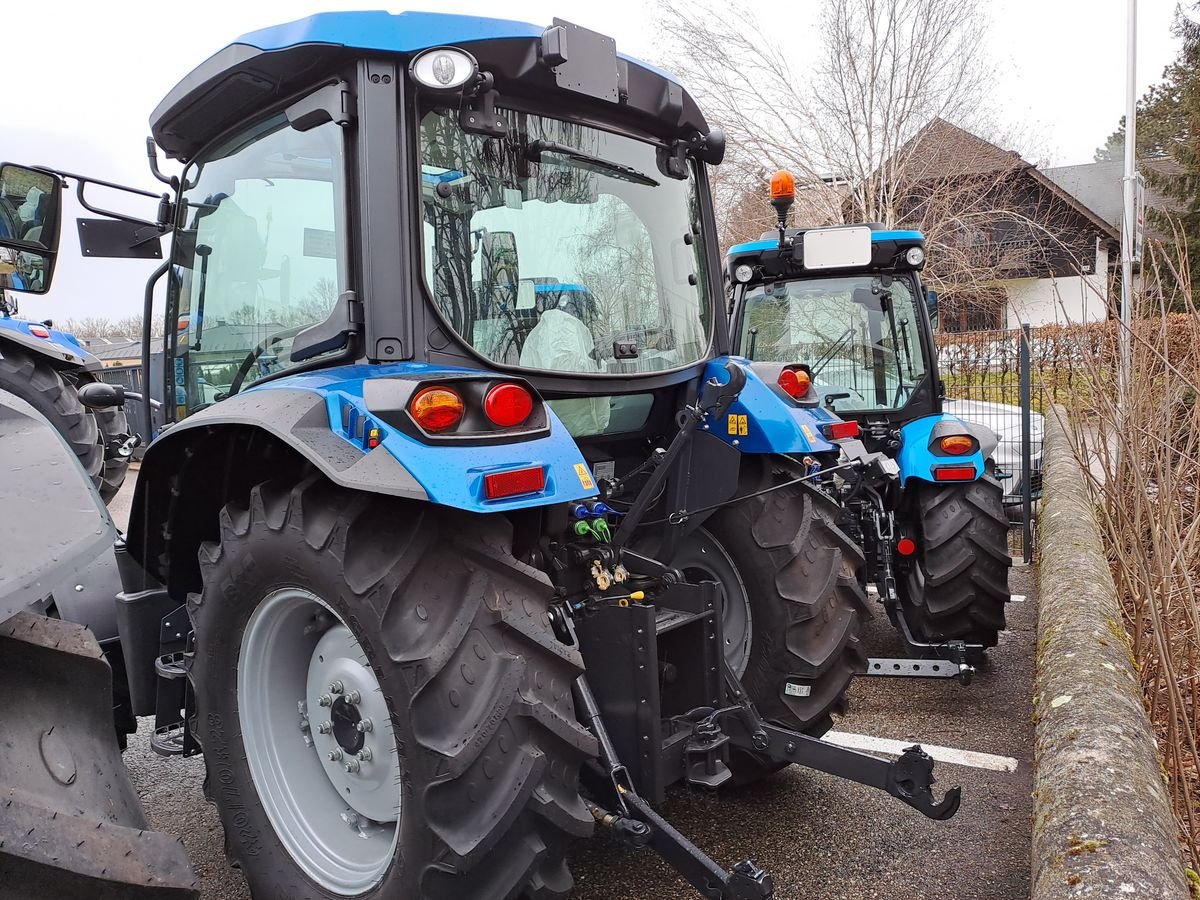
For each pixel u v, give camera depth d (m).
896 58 16.62
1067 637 2.76
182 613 2.89
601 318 2.65
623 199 2.73
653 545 2.89
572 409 2.68
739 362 3.00
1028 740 3.64
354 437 2.03
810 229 3.96
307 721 2.44
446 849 1.89
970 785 3.24
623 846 2.82
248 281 2.60
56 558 1.35
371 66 2.18
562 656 2.01
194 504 2.57
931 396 4.94
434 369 2.15
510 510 2.03
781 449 2.84
